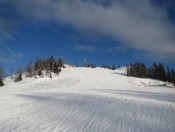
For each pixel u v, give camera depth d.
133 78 97.31
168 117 15.47
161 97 26.31
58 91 40.09
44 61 105.12
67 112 18.25
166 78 110.50
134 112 17.28
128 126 13.54
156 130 12.66
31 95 32.59
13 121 15.85
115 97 26.08
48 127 13.87
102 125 13.93
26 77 95.31
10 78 98.31
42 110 19.64
